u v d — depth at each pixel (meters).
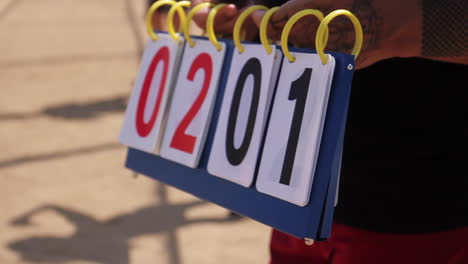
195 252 3.67
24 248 3.65
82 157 4.98
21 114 5.96
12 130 5.54
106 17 10.47
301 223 1.22
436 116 1.41
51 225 3.93
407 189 1.45
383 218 1.47
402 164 1.44
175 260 3.59
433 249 1.48
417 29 1.19
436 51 1.20
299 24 1.28
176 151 1.51
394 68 1.39
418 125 1.41
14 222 3.95
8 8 11.05
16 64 7.73
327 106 1.20
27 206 4.16
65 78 7.14
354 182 1.48
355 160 1.47
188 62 1.54
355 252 1.53
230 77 1.41
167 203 4.24
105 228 3.93
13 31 9.43
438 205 1.45
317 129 1.19
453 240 1.48
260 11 1.38
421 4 1.17
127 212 4.12
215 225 3.98
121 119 5.91
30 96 6.52
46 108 6.15
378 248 1.50
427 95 1.39
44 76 7.20
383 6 1.19
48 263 3.51
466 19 1.16
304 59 1.24
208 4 1.54
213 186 1.43
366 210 1.48
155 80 1.61
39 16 10.46
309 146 1.20
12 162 4.86
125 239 3.80
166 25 1.71
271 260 1.75
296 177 1.22
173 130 1.54
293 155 1.23
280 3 1.55
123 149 5.18
